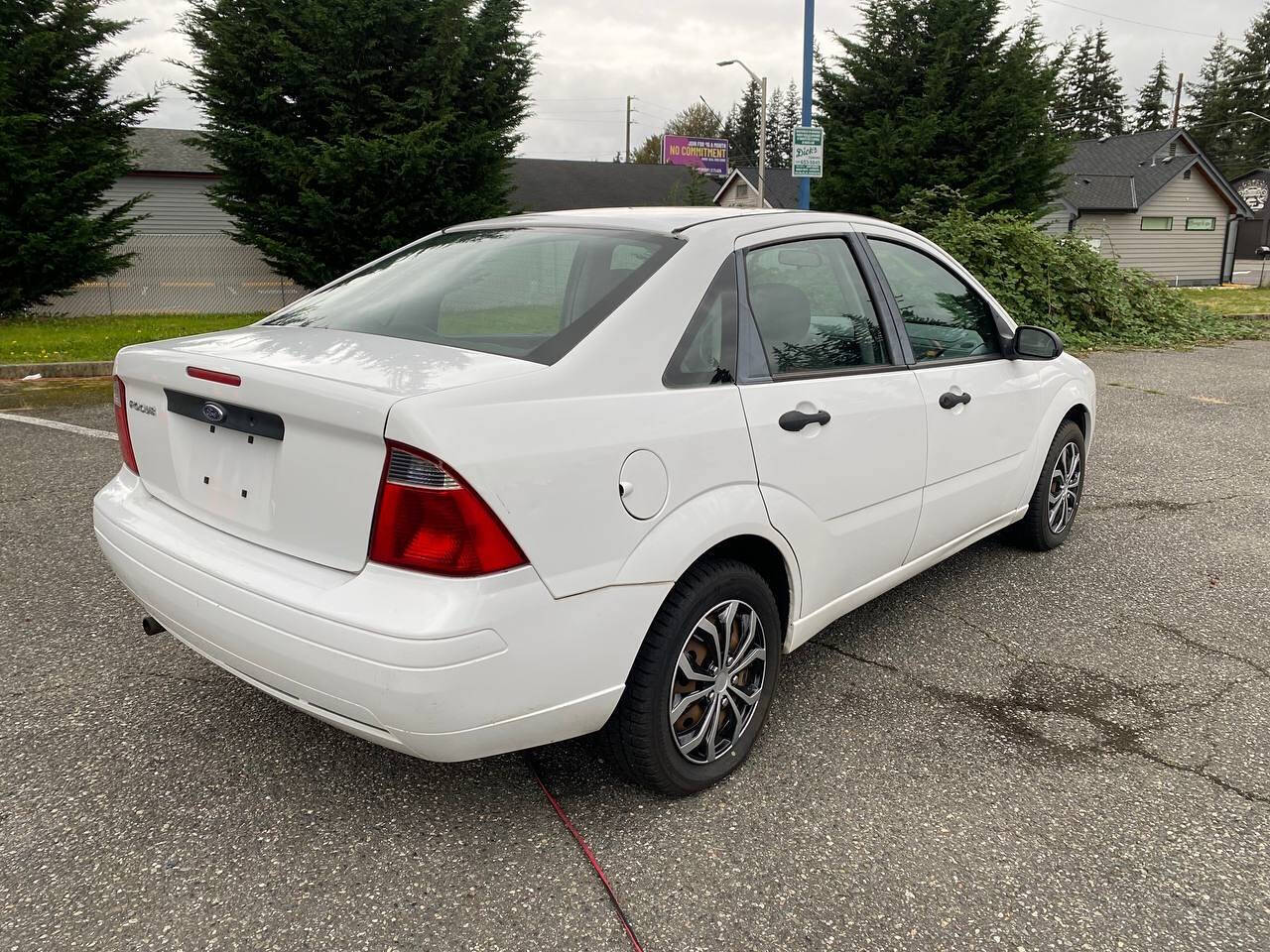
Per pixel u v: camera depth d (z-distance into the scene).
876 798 2.64
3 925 2.09
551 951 2.06
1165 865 2.37
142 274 19.66
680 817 2.54
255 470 2.27
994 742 2.95
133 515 2.61
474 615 1.98
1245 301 22.62
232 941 2.06
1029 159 18.31
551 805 2.59
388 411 1.95
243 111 16.84
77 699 3.11
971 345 3.80
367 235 16.97
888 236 3.49
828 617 3.10
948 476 3.55
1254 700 3.24
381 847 2.39
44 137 16.50
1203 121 81.31
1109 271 14.64
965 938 2.12
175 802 2.56
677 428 2.38
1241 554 4.72
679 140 60.31
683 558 2.36
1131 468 6.50
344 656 2.00
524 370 2.19
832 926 2.15
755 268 2.80
